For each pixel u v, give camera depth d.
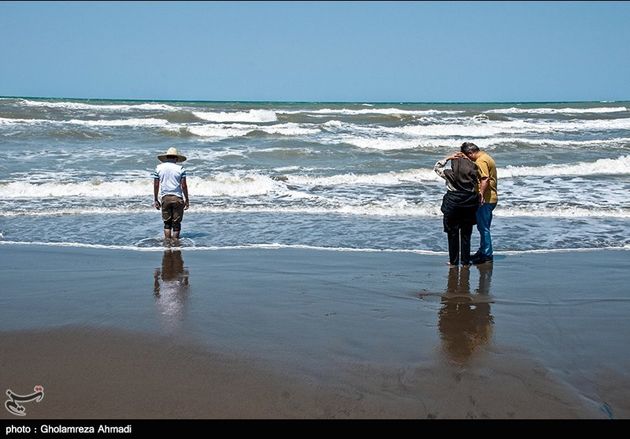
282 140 22.09
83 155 17.61
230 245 8.94
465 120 31.44
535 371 4.27
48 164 16.06
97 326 5.18
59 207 11.74
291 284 6.76
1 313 5.54
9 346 4.69
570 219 10.98
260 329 5.17
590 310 5.84
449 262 7.85
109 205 12.03
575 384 4.05
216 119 30.05
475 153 7.80
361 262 7.91
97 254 8.28
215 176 14.40
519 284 6.84
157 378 4.11
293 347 4.72
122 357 4.48
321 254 8.39
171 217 9.24
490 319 5.52
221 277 7.06
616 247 8.93
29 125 23.59
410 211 11.66
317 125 26.92
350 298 6.21
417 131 26.73
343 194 13.42
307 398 3.82
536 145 22.22
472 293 6.43
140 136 22.16
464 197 7.45
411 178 15.57
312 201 12.62
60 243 8.97
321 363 4.39
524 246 9.00
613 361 4.48
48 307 5.76
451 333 5.11
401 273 7.32
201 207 11.98
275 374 4.18
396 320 5.46
